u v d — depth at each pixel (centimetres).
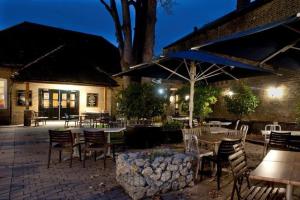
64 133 602
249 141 985
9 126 1385
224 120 1335
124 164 448
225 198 421
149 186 424
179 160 462
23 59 1501
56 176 526
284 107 1036
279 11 1045
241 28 1265
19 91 1505
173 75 956
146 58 1223
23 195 423
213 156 520
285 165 327
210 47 407
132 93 874
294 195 419
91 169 581
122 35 1308
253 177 280
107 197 420
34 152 750
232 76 816
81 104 1745
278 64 486
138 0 1282
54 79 1417
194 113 1091
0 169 571
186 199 416
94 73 1680
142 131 817
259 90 1164
